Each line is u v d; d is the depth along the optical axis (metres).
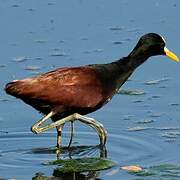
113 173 13.07
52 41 19.66
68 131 15.20
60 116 14.20
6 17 21.31
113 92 14.45
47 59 18.53
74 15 21.31
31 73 17.69
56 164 13.59
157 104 16.16
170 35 19.66
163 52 14.99
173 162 13.47
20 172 13.25
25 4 22.16
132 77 17.53
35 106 14.04
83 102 14.04
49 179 12.95
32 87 13.68
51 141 14.76
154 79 17.38
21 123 15.48
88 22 20.81
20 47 19.34
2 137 14.88
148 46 14.79
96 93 14.11
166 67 17.94
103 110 16.00
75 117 14.23
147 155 13.86
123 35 19.86
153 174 12.85
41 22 20.91
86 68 14.26
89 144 14.55
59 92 13.81
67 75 13.97
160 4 21.83
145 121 15.40
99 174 13.09
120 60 14.61
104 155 13.98
